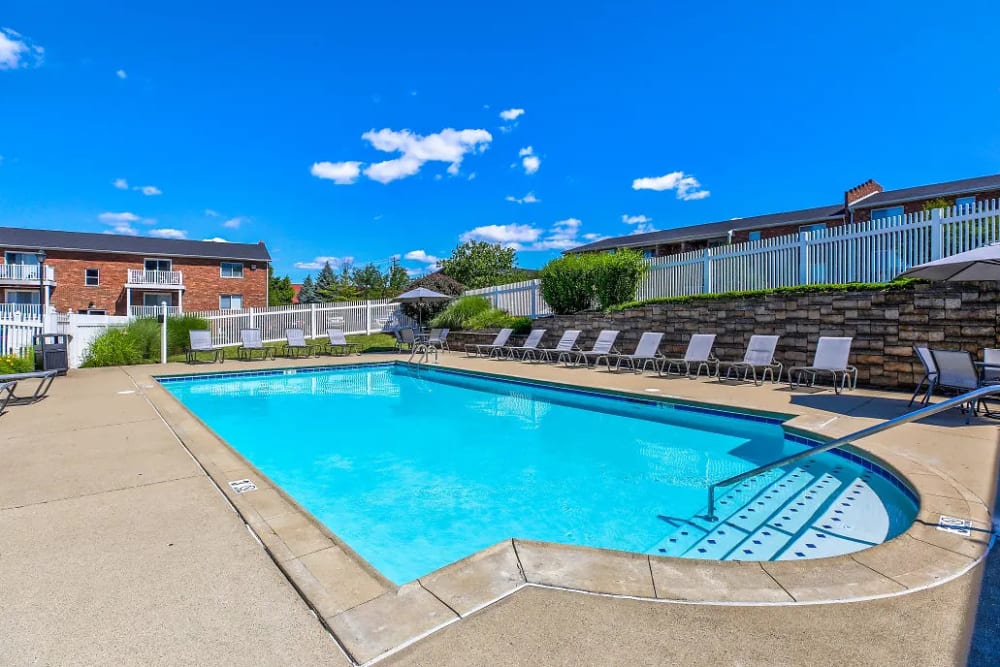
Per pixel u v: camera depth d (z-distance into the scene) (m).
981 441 4.68
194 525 3.02
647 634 1.90
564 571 2.39
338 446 6.11
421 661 1.75
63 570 2.46
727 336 10.14
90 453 4.66
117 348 13.11
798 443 5.51
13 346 11.45
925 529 2.81
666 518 3.89
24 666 1.75
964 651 1.77
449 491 4.57
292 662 1.78
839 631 1.90
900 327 7.79
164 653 1.83
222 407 8.64
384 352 16.81
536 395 9.55
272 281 49.44
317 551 2.64
